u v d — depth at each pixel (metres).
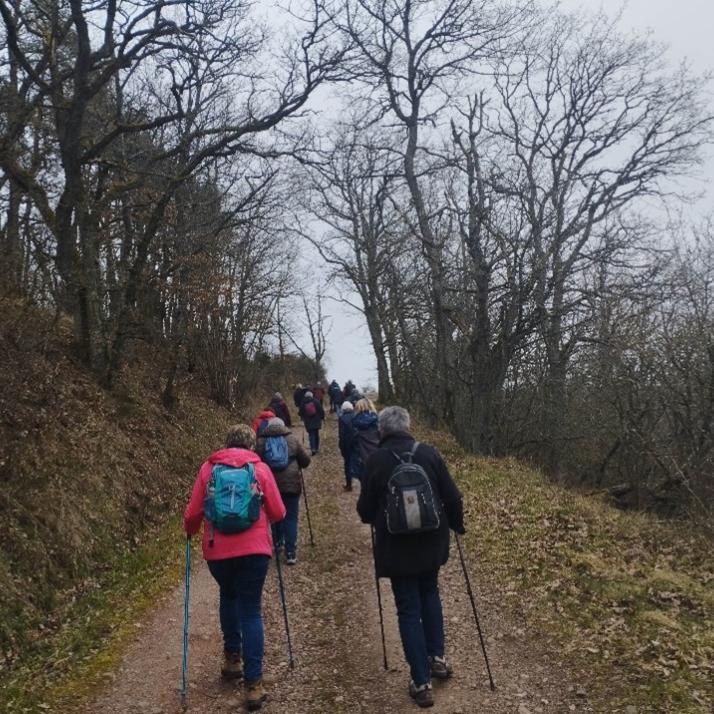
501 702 4.90
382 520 5.04
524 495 11.95
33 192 13.16
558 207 21.17
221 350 23.94
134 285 14.73
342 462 19.30
